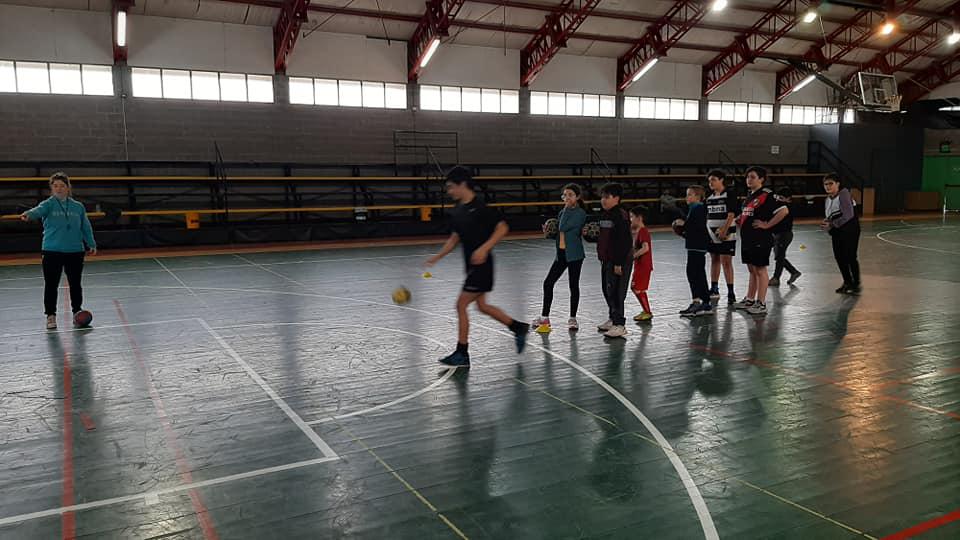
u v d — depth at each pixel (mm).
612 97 26844
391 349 7203
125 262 15289
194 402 5469
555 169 25719
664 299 10078
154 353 7047
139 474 4102
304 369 6426
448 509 3639
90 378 6141
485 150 24438
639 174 27469
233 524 3486
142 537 3357
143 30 19281
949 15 25953
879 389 5727
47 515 3588
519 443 4578
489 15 22609
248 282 12148
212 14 19938
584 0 23125
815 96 31469
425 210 22344
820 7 25109
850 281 10602
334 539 3332
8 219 17469
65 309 9539
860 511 3590
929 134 33469
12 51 17906
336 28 21562
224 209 19578
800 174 29984
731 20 25594
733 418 5039
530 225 24047
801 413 5141
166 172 19656
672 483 3941
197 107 20031
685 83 28125
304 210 20516
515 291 11016
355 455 4387
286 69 21172
